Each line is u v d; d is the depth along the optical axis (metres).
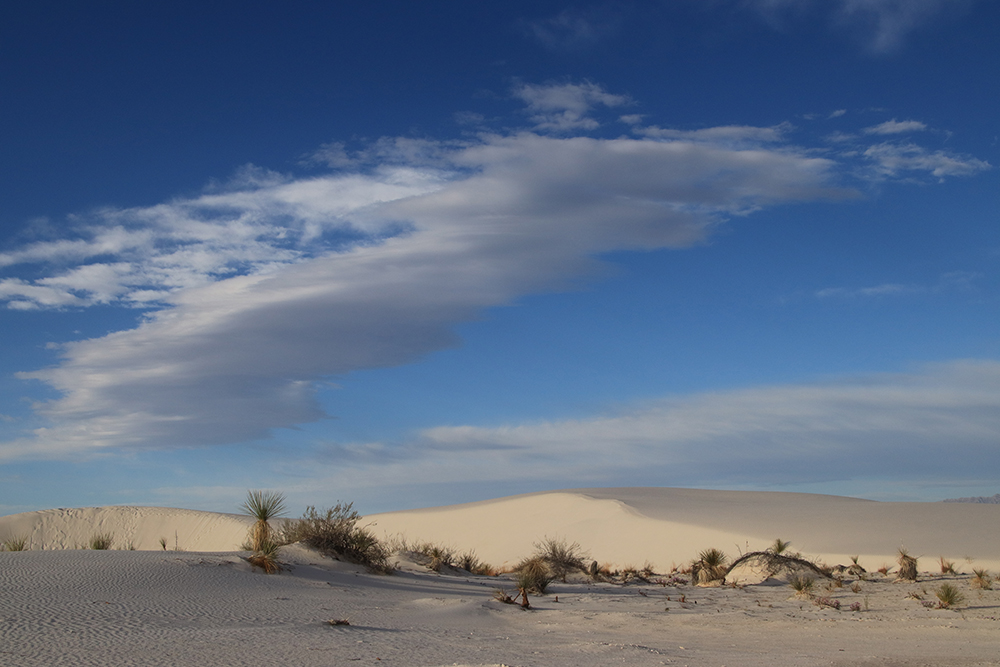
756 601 20.75
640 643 12.87
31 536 63.72
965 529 34.16
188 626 12.52
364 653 10.41
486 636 13.36
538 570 25.30
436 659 10.17
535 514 53.81
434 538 55.03
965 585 23.53
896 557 30.31
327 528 25.47
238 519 66.19
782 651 11.97
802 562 26.94
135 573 17.20
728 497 56.81
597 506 50.84
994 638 13.66
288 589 18.36
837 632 14.75
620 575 31.81
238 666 9.09
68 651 9.87
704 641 13.41
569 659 10.59
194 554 21.23
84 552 20.14
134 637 11.13
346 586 20.48
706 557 28.58
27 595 14.03
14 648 9.95
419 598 19.50
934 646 12.58
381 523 63.12
